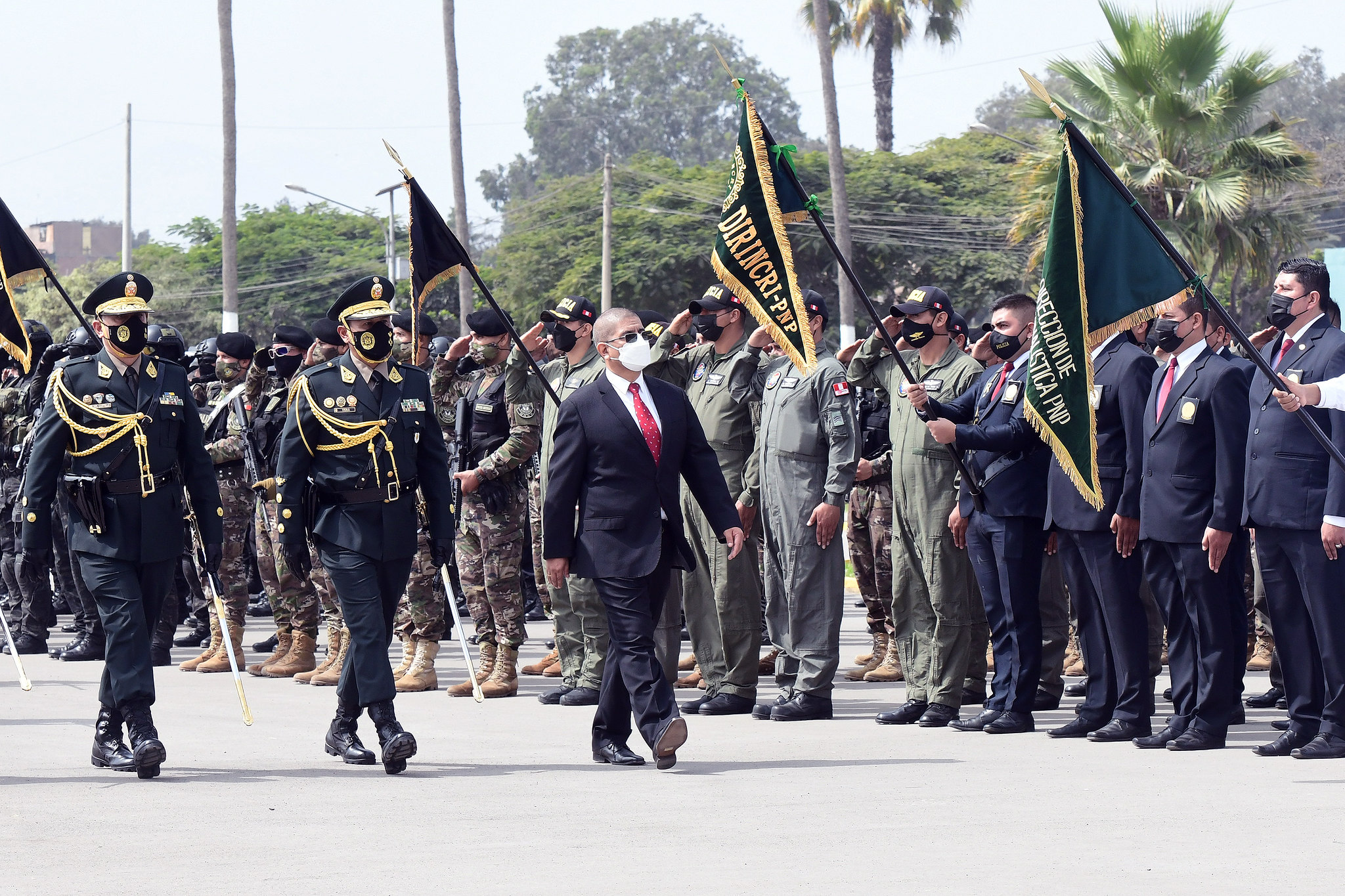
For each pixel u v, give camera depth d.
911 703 12.40
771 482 12.49
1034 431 11.62
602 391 10.27
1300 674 10.58
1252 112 34.53
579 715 12.86
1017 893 6.83
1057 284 10.70
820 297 12.55
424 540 14.34
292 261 81.56
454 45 43.19
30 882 7.11
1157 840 7.88
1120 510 11.10
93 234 151.00
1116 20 34.31
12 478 18.14
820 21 39.38
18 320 12.08
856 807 8.77
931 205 62.66
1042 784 9.49
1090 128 34.25
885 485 14.98
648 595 10.30
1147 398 11.20
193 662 16.22
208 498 10.65
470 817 8.56
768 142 11.69
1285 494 10.37
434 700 13.83
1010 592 11.77
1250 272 35.25
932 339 12.76
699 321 13.43
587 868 7.34
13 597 19.48
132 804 8.98
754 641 12.99
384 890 6.93
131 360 10.28
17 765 10.40
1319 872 7.21
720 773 9.96
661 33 114.44
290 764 10.45
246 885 7.04
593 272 64.00
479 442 14.19
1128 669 11.30
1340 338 10.48
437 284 12.69
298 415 10.29
